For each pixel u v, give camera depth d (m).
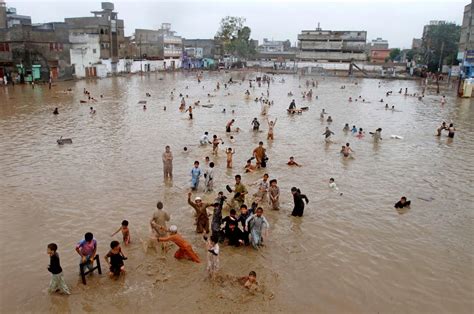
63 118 34.62
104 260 11.82
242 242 12.82
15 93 51.34
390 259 12.31
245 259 12.08
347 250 12.81
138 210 15.45
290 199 17.00
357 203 16.73
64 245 12.64
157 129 30.94
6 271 11.17
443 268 11.88
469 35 69.19
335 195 17.59
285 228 14.25
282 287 10.73
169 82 74.94
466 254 12.71
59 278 10.03
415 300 10.35
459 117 39.59
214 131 30.72
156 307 9.78
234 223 12.78
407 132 32.06
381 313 9.81
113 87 62.94
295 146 26.62
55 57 68.62
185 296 10.21
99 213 15.10
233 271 11.41
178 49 120.31
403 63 120.38
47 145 25.17
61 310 9.65
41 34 64.44
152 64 103.81
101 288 10.49
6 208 15.37
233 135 29.56
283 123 34.97
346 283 11.02
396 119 38.25
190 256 11.79
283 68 122.94
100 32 83.50
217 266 11.04
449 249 13.01
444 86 74.38
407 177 20.38
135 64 97.06
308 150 25.61
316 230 14.15
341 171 21.17
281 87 71.12
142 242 12.90
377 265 11.96
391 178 20.17
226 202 15.72
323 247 12.95
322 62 122.94
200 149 25.06
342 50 121.12
